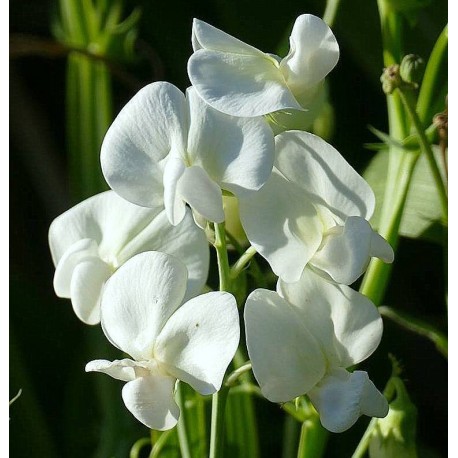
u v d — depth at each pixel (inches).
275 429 17.4
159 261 12.6
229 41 12.7
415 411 13.9
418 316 16.8
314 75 12.7
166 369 12.6
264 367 12.4
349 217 12.5
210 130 12.4
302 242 12.6
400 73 13.7
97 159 17.6
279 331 12.5
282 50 15.9
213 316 12.4
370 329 12.7
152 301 12.6
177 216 12.3
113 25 17.5
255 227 12.5
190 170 12.3
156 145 12.5
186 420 14.1
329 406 12.5
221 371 12.3
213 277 16.8
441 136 14.1
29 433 17.1
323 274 12.7
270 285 15.3
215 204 12.3
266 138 12.4
